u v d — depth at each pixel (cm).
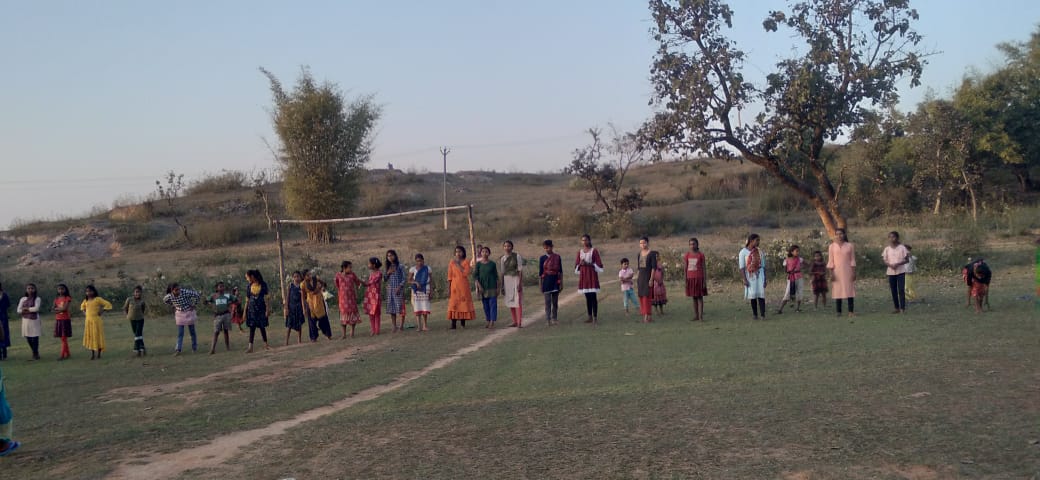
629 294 1834
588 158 4647
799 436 653
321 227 4603
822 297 1717
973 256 2416
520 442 686
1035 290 1747
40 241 5009
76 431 869
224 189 6397
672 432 689
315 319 1700
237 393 1091
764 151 1850
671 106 1806
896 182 4184
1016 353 978
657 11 1792
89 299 1614
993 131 4016
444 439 709
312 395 1030
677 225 4309
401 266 1784
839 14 1752
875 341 1159
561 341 1395
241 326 2012
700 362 1071
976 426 650
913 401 747
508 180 8038
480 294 1706
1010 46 4391
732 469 582
